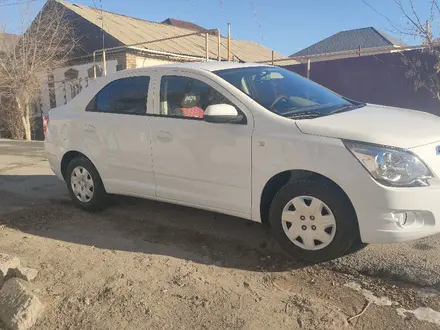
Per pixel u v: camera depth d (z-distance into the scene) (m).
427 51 10.33
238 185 3.96
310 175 3.68
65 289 3.47
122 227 4.81
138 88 4.75
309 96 4.44
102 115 5.01
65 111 5.46
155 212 5.25
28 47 16.56
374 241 3.37
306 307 3.08
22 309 3.07
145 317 3.05
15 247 4.36
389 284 3.38
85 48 17.66
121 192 4.98
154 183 4.62
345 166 3.36
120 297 3.31
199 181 4.23
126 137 4.73
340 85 12.66
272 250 4.07
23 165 8.63
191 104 4.29
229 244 4.24
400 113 4.14
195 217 5.01
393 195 3.22
